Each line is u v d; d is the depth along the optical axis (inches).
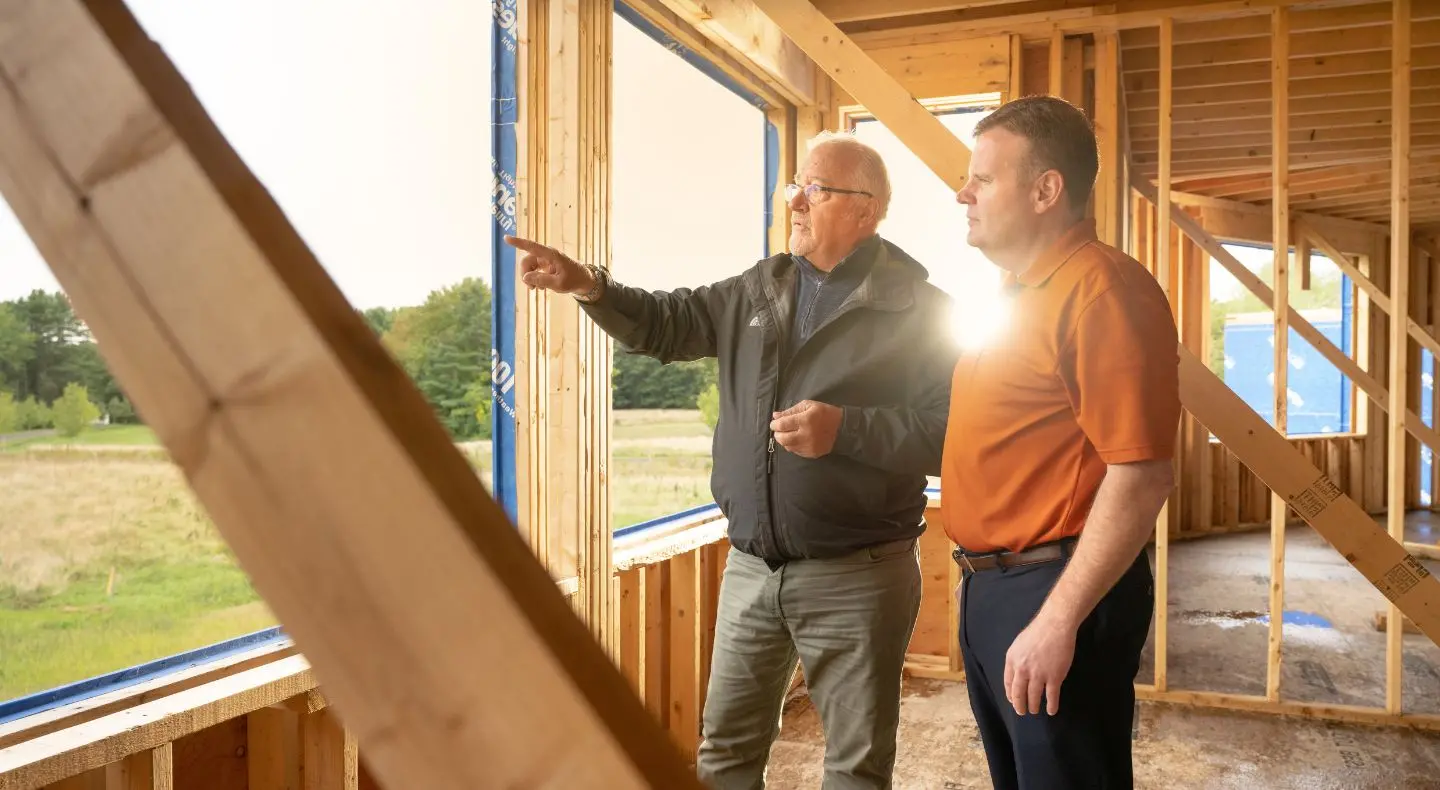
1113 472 53.1
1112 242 163.5
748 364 82.7
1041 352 57.1
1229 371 513.7
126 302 13.3
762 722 84.3
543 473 104.6
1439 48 174.2
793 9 91.7
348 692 12.6
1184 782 125.4
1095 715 55.9
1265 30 164.7
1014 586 59.4
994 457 59.9
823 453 73.7
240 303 12.7
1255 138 233.0
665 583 135.4
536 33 103.8
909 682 167.0
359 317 13.0
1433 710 150.3
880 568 78.4
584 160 108.0
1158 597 157.2
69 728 60.1
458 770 12.1
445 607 12.1
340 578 12.5
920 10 164.2
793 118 177.8
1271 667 151.7
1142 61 181.9
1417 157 264.8
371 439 12.2
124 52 13.2
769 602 80.4
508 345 103.3
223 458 12.9
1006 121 59.9
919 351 80.2
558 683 11.7
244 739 78.7
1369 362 373.4
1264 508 343.3
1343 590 236.7
